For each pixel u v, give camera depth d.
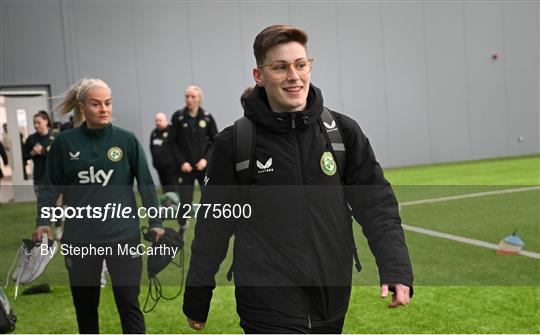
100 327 3.39
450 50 14.00
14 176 9.56
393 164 13.78
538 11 14.49
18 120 10.21
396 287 1.61
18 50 11.16
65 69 11.44
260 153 1.63
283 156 1.62
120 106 11.90
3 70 11.11
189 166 5.62
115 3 11.69
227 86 12.51
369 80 13.48
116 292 2.44
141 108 12.01
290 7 12.77
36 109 10.44
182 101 12.25
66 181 2.41
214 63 12.39
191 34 12.20
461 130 14.23
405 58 13.70
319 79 13.13
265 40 1.60
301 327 1.64
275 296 1.65
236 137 1.64
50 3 11.26
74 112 2.57
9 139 9.88
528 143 14.76
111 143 2.44
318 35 13.03
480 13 14.11
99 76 11.72
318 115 1.64
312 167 1.64
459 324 3.31
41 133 5.79
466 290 3.93
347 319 3.46
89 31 11.58
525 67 14.56
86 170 2.40
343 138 1.70
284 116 1.61
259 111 1.62
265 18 12.63
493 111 14.42
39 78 11.30
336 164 1.66
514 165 11.96
